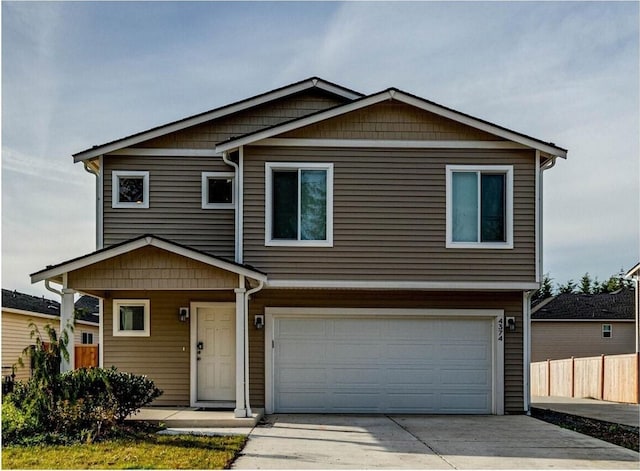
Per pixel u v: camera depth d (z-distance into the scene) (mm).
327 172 12523
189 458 8227
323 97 14398
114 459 8133
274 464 8094
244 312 11336
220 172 13703
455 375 13289
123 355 13391
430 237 12469
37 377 9797
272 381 13156
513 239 12523
